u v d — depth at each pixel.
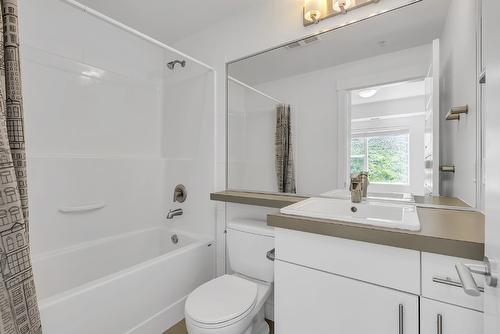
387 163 1.43
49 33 1.67
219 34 1.99
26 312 0.82
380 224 0.91
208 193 2.03
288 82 1.71
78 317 1.14
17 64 0.88
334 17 1.54
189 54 2.17
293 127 1.70
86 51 1.87
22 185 0.88
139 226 2.19
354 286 0.93
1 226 0.77
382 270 0.88
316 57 1.61
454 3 1.24
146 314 1.45
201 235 2.05
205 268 1.88
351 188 1.33
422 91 1.34
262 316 1.60
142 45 2.24
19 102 0.89
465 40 1.13
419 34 1.34
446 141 1.33
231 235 1.61
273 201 1.50
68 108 1.77
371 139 1.47
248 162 1.88
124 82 2.11
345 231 0.92
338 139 1.56
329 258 0.98
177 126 2.26
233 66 1.92
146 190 2.25
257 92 1.83
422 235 0.80
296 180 1.69
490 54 0.51
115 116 2.05
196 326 1.09
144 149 2.27
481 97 1.02
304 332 1.05
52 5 1.68
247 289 1.33
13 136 0.87
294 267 1.07
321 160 1.61
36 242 1.59
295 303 1.07
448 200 1.31
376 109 1.45
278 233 1.11
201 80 2.08
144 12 1.85
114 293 1.29
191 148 2.15
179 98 2.25
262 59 1.80
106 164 1.97
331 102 1.57
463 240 0.74
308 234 1.03
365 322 0.91
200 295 1.27
